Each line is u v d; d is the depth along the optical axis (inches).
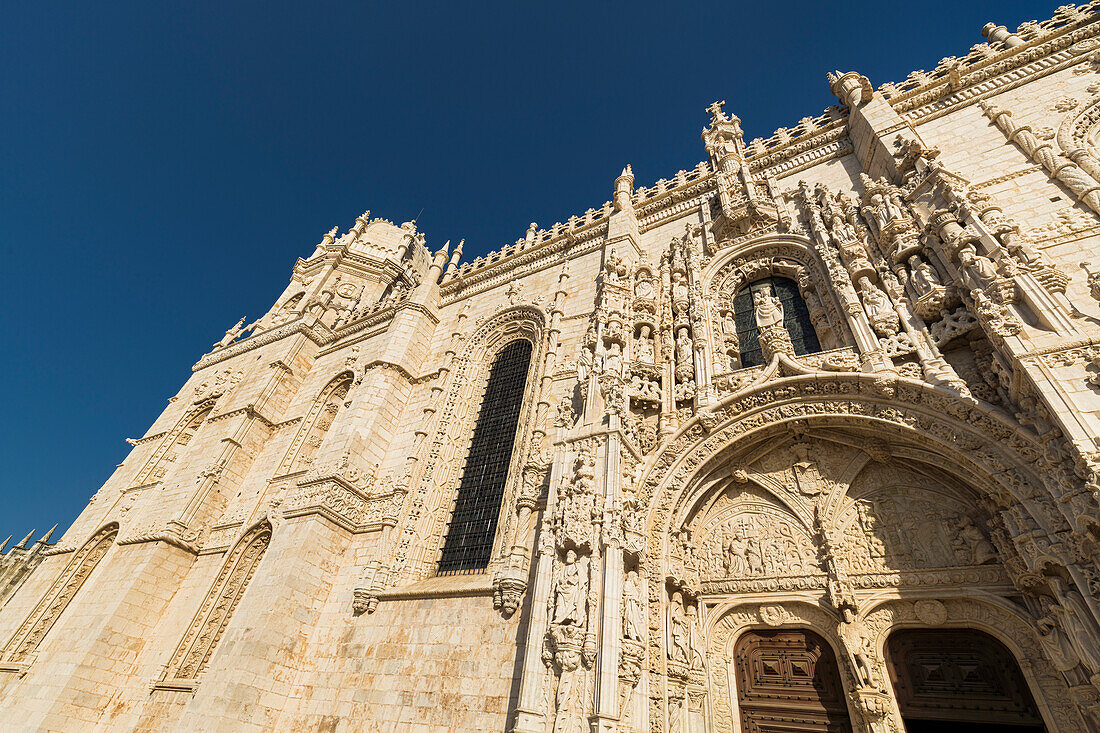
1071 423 349.4
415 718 522.9
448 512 752.3
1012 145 602.9
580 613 445.1
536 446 667.4
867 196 651.5
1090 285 402.0
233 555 858.8
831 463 533.0
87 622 837.8
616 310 677.9
